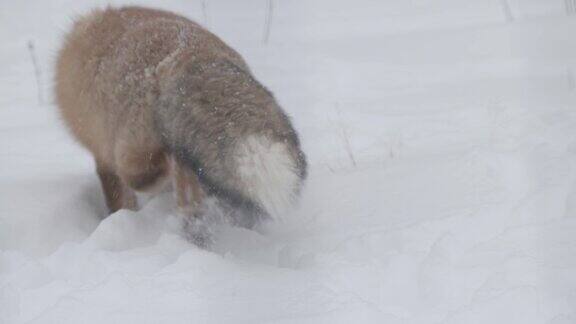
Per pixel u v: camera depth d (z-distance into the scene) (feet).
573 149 41.63
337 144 51.47
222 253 37.04
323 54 77.66
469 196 37.73
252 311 28.12
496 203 35.63
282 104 61.82
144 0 100.83
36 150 56.44
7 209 42.55
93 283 31.53
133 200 44.50
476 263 30.58
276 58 76.69
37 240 40.32
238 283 30.40
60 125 46.93
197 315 28.09
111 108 40.42
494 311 26.68
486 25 81.35
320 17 96.84
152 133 38.37
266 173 33.76
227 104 35.14
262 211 34.63
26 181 47.88
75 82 43.34
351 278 30.37
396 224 35.68
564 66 63.93
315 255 33.12
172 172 38.58
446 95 60.44
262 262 35.42
